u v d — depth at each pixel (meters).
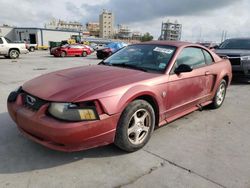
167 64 3.76
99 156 3.16
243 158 3.27
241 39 9.59
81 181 2.66
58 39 48.19
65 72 3.65
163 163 3.06
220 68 5.04
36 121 2.74
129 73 3.51
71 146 2.72
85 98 2.73
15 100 3.21
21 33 46.44
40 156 3.12
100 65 4.12
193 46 4.43
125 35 131.25
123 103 2.95
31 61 16.14
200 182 2.71
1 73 9.73
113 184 2.62
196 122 4.54
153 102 3.48
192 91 4.21
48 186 2.56
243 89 7.74
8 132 3.75
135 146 3.25
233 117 4.90
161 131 4.05
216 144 3.65
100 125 2.78
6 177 2.68
